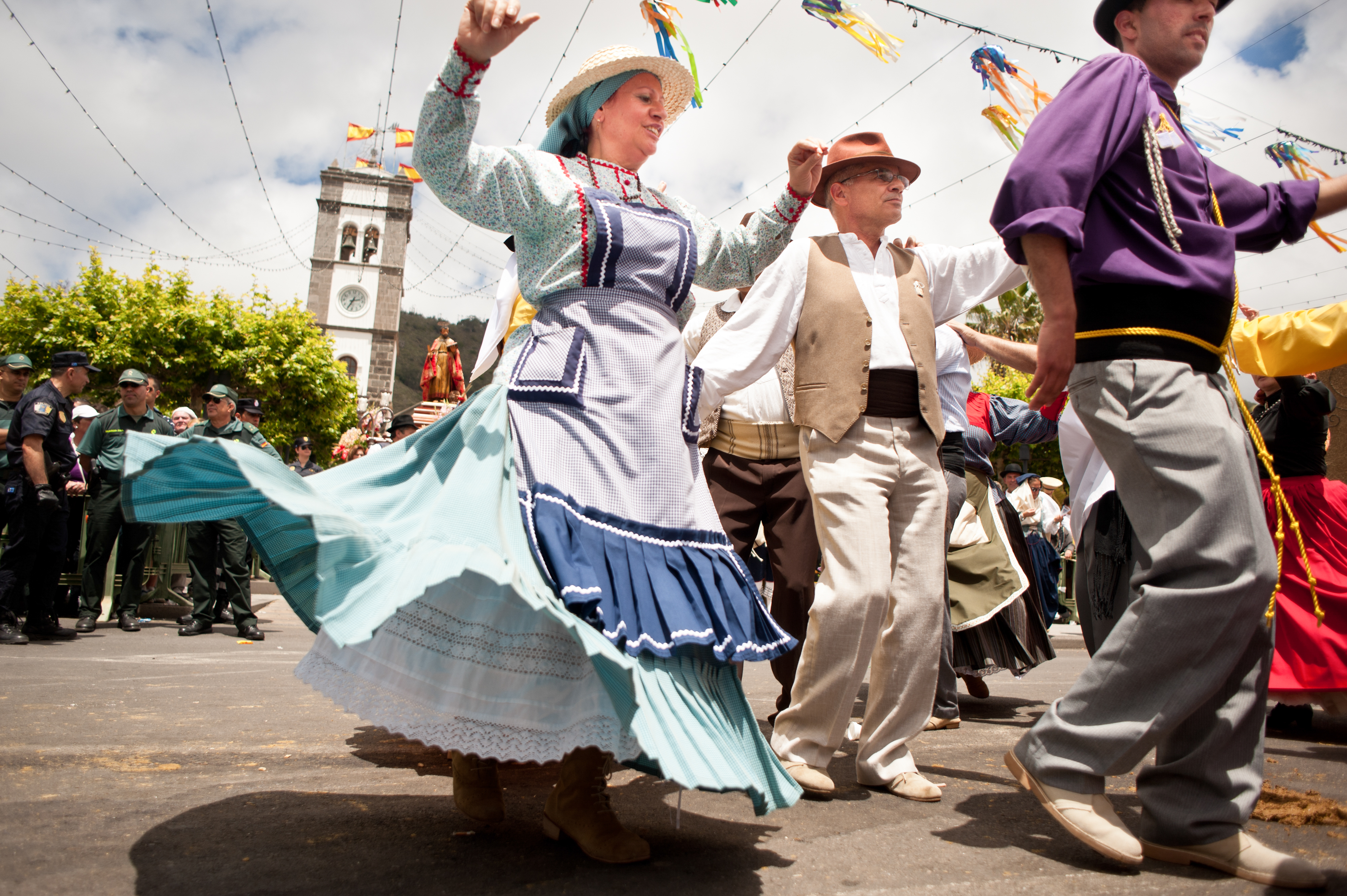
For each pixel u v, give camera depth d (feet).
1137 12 6.71
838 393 8.15
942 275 9.24
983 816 7.15
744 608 6.02
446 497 5.26
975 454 14.33
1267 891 5.41
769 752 5.87
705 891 5.15
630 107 7.22
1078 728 5.87
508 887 5.09
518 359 6.26
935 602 8.18
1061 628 35.06
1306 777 8.89
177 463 5.23
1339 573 11.55
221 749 8.39
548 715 5.22
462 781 6.32
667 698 5.33
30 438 17.20
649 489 5.95
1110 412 5.94
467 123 5.89
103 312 103.76
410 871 5.30
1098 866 5.84
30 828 5.74
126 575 20.93
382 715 5.35
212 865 5.24
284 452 107.86
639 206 6.71
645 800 7.42
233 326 104.58
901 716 8.05
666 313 6.54
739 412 10.28
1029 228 5.66
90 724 9.20
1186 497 5.59
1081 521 7.48
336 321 200.44
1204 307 5.88
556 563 5.28
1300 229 6.65
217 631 21.89
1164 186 6.01
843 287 8.45
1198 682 5.54
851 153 8.96
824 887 5.32
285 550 5.60
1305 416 11.78
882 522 7.99
